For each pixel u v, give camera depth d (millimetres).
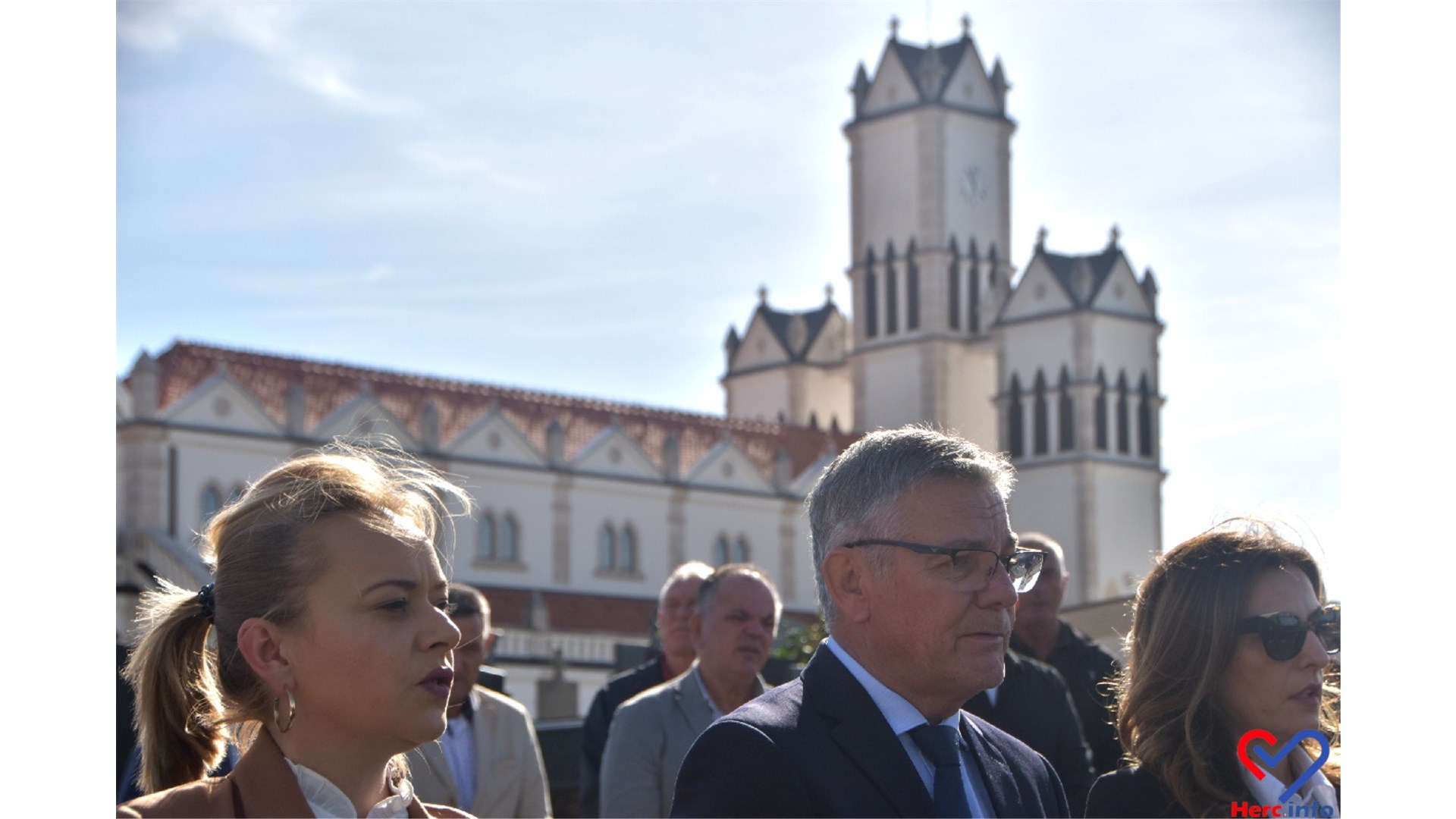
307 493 4180
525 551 65250
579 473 66812
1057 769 7762
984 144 80062
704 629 8719
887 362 79062
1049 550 9078
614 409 71375
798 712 4641
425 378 65750
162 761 4324
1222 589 5527
